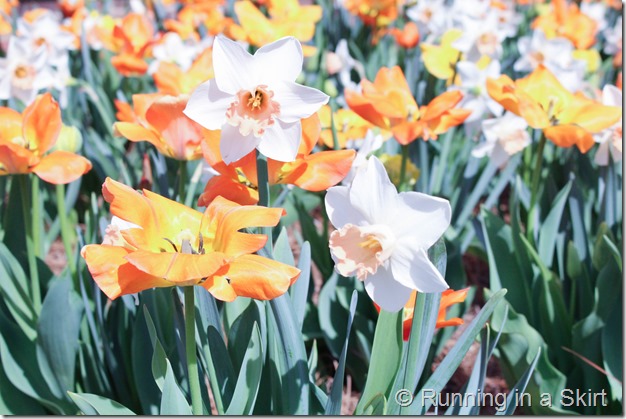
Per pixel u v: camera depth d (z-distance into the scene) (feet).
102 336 3.12
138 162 5.15
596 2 8.61
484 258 4.70
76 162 2.92
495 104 4.18
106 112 5.45
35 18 5.31
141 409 3.22
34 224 3.48
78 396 2.61
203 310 2.71
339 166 2.51
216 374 2.72
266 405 2.80
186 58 5.26
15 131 2.98
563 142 3.27
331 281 3.55
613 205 3.73
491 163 4.03
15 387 3.22
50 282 3.49
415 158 4.37
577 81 3.86
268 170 2.51
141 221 2.21
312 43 6.81
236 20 7.49
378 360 2.61
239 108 2.30
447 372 2.60
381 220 2.18
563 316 3.50
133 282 2.10
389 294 2.20
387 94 3.51
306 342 3.87
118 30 5.07
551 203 4.09
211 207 2.31
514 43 7.63
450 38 5.02
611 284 3.26
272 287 2.11
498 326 3.27
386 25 7.16
